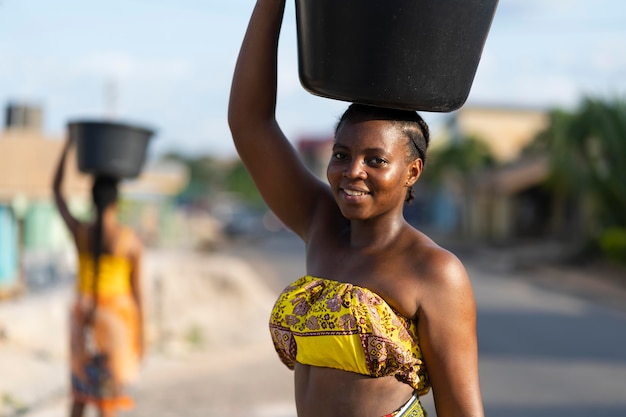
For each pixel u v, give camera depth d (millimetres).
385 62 2176
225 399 8109
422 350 2211
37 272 13578
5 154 12969
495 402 8352
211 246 32062
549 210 35781
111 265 5398
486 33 2281
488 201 36844
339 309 2199
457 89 2262
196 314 12859
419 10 2148
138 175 5695
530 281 22750
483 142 39094
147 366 9602
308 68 2312
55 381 8109
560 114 31516
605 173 23672
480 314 15695
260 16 2516
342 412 2227
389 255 2260
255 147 2574
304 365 2328
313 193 2607
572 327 14203
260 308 13906
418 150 2299
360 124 2242
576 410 8062
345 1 2176
